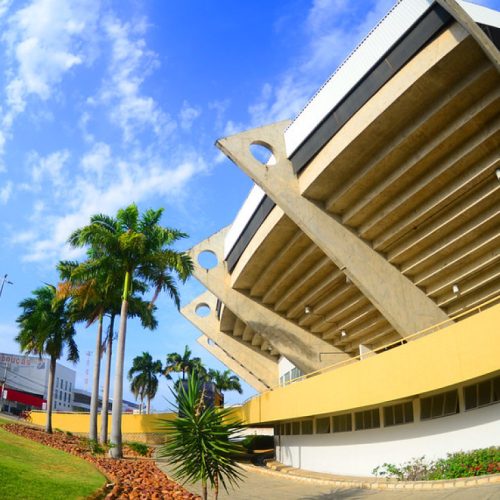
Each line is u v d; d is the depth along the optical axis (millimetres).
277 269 33594
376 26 19875
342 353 37406
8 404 74500
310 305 34875
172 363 66438
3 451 15188
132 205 29641
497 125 18500
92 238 28125
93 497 12211
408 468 18234
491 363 14555
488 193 20531
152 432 49688
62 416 54188
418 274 26156
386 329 31484
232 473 12477
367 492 16375
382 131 20734
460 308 25703
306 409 25219
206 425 12297
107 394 34031
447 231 23156
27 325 36219
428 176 21375
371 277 25266
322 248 25203
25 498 10273
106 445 30859
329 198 25453
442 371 16422
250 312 38375
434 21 17484
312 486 19734
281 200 24875
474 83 17797
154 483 17391
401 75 18938
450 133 19297
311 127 23562
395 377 18656
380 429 21531
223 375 76562
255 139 25672
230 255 38250
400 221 24156
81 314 35406
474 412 16578
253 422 33625
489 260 22734
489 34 16500
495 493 11578
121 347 27406
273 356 50688
